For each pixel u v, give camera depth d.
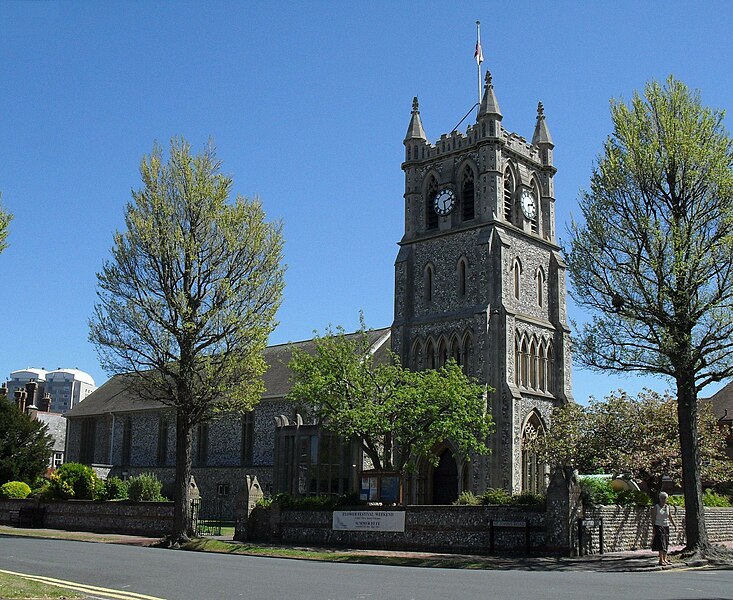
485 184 52.34
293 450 52.34
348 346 42.00
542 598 16.97
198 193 39.09
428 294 53.88
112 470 71.00
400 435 40.16
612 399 44.78
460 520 33.25
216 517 61.53
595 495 33.75
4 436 63.97
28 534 42.97
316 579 21.22
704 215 30.05
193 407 38.66
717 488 50.97
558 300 55.12
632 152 30.66
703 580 21.61
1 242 26.52
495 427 48.25
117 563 25.47
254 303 39.38
